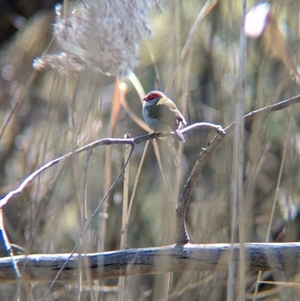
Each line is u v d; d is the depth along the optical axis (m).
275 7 7.12
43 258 5.44
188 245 5.22
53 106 7.84
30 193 8.31
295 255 4.99
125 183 6.34
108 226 9.50
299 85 6.82
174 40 7.47
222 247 5.15
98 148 7.12
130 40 5.47
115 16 5.42
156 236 9.59
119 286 6.16
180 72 7.82
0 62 11.12
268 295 8.00
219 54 8.69
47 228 8.55
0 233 5.45
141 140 5.62
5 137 10.52
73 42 5.46
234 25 8.03
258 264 5.07
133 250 5.32
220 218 6.80
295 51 7.17
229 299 4.85
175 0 7.47
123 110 10.60
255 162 6.54
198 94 10.05
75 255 5.43
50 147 8.38
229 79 9.60
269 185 9.06
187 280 6.96
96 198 6.98
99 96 7.14
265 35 7.92
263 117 6.63
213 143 5.24
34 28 10.59
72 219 9.46
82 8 5.50
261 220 8.77
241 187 4.88
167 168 7.54
